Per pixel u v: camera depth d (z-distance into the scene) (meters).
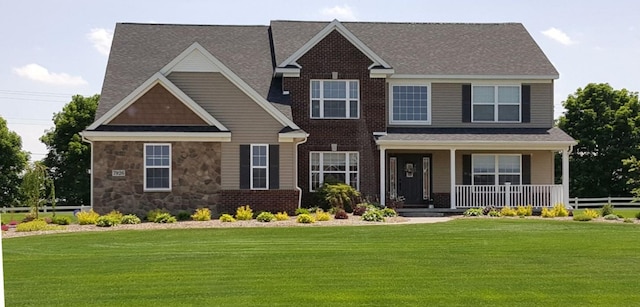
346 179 31.05
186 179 27.86
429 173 32.53
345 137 30.98
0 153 50.91
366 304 11.48
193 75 28.72
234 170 28.44
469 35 35.53
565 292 12.41
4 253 17.38
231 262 15.62
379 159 31.33
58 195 51.78
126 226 23.64
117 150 27.45
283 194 28.48
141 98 27.77
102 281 13.52
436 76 32.22
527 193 31.55
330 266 15.05
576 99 48.62
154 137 27.47
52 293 12.47
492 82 32.69
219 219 26.14
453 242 18.98
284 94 30.94
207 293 12.34
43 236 20.80
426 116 32.44
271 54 33.72
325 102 31.05
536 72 32.75
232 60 32.94
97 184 27.36
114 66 31.61
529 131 32.44
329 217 25.41
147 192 27.58
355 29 35.62
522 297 11.99
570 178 47.34
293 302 11.61
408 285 12.98
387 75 31.55
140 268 14.95
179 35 34.31
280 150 28.83
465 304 11.50
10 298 12.08
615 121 46.97
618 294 12.26
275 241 19.30
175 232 21.53
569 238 19.88
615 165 46.47
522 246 18.14
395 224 23.91
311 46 31.00
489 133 32.00
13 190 51.25
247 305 11.43
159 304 11.56
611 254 16.70
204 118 27.97
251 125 28.70
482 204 31.39
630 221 25.30
